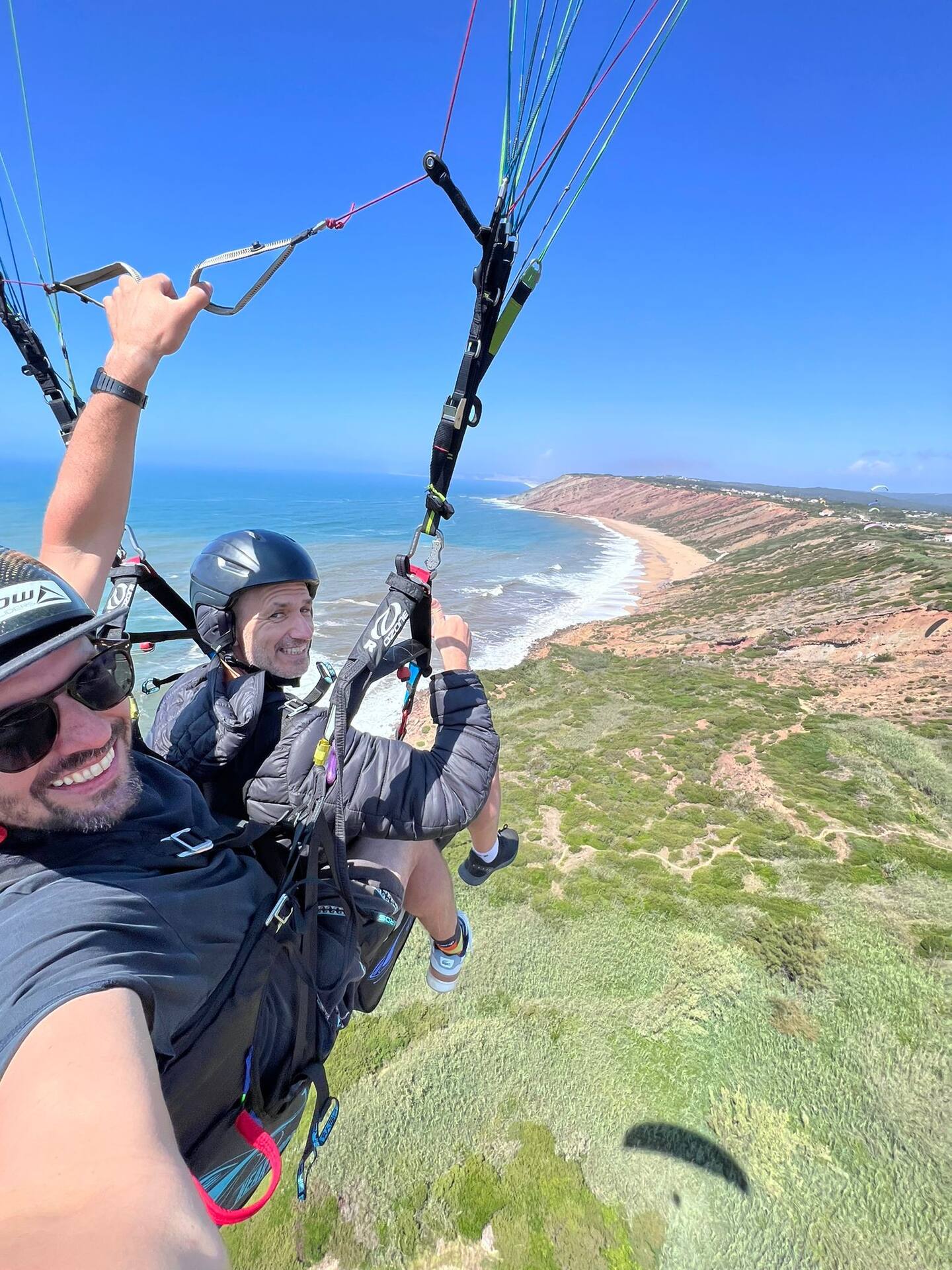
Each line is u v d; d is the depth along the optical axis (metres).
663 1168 9.92
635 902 17.34
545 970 14.60
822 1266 8.52
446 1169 10.06
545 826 23.19
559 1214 9.41
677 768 28.53
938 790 25.44
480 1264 8.94
